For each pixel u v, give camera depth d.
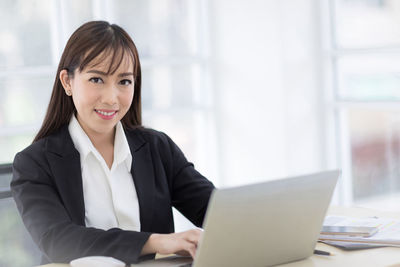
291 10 4.54
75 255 1.58
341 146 4.61
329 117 4.64
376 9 4.21
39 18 4.37
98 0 4.62
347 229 1.73
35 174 1.80
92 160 1.90
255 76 4.82
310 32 4.61
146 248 1.58
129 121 2.05
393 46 4.11
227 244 1.37
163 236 1.58
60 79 1.88
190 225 3.53
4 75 4.23
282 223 1.44
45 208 1.72
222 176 5.22
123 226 1.89
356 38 4.40
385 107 4.16
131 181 1.95
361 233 1.68
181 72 5.11
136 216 1.91
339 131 4.61
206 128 5.24
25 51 4.32
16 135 4.29
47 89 4.41
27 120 4.34
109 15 4.69
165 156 2.07
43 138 1.91
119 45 1.81
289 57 4.58
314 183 1.46
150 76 4.96
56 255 1.61
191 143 5.19
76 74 1.82
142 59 4.90
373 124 4.34
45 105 4.41
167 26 5.03
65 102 1.92
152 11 4.94
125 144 1.93
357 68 4.41
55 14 4.43
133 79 1.88
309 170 4.67
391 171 4.25
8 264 2.08
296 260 1.54
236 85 4.99
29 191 1.76
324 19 4.59
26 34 4.32
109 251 1.57
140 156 1.98
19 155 1.85
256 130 4.88
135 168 1.95
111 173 1.90
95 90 1.80
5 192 2.07
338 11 4.51
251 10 4.77
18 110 4.30
